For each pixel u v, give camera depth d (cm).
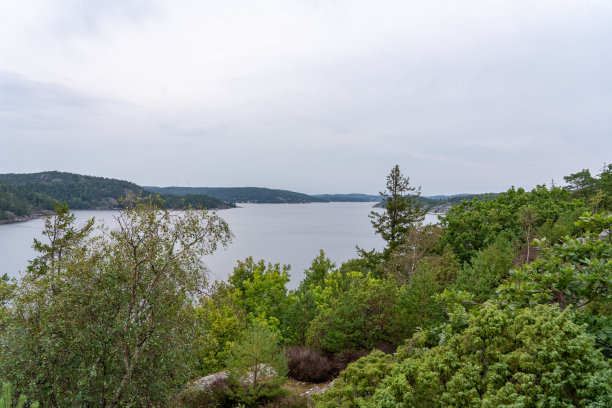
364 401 523
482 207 4125
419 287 1323
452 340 539
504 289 651
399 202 3431
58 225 1403
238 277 2964
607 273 523
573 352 409
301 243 14950
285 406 1091
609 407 354
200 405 1121
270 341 1223
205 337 1073
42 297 936
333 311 1482
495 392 431
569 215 2655
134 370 922
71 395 847
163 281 952
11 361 821
